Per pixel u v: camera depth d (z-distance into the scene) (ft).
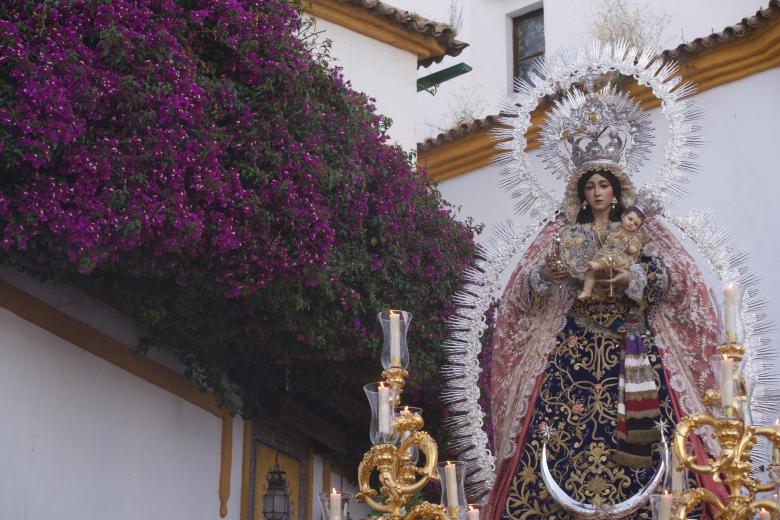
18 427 32.76
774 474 22.40
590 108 29.22
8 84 29.30
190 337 35.29
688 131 28.91
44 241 29.63
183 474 37.58
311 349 35.91
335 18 47.34
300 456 42.55
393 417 21.80
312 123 34.35
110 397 35.63
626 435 26.61
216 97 32.45
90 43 31.09
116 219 29.37
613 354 27.45
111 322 36.01
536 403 27.73
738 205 44.29
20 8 29.94
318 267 33.12
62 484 33.73
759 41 44.65
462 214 51.11
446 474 22.53
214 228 31.37
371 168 37.14
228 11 32.91
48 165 29.32
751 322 27.50
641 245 27.53
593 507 25.85
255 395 39.45
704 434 26.32
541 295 28.14
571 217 28.58
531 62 57.47
